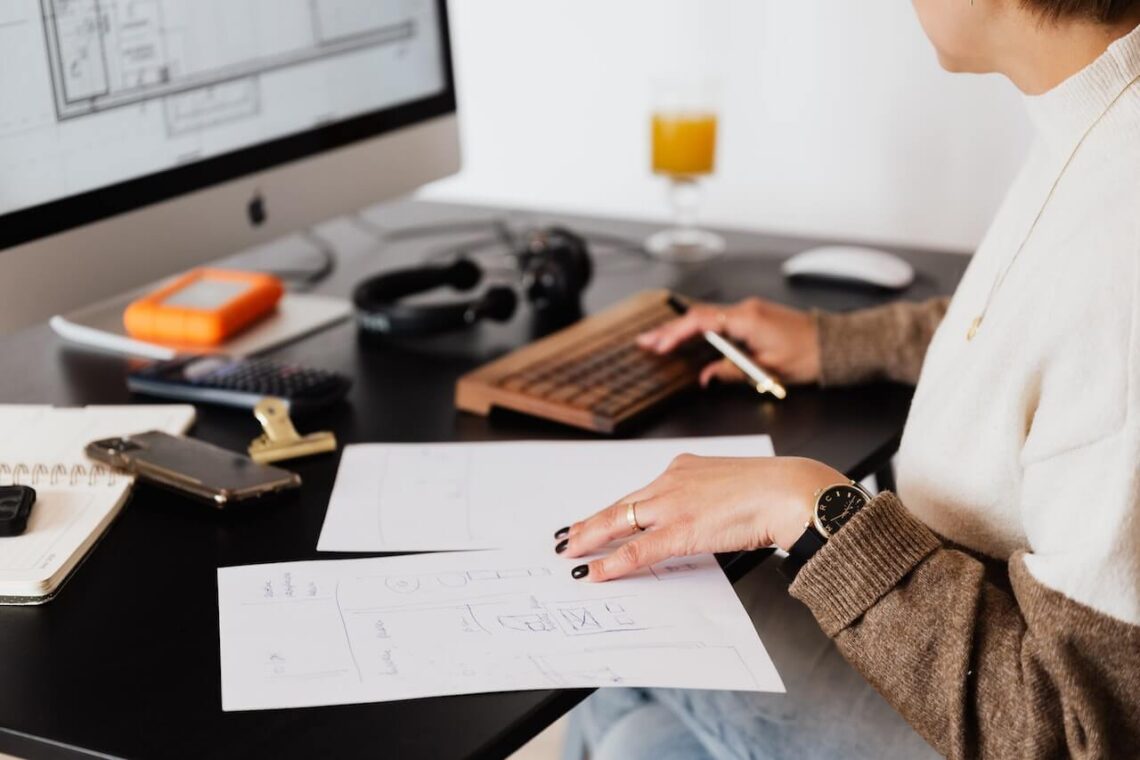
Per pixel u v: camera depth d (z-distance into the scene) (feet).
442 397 3.37
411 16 4.25
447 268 4.14
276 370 3.36
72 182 3.23
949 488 2.67
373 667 2.13
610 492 2.79
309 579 2.40
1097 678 2.21
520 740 2.00
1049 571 2.26
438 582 2.40
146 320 3.72
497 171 6.60
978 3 2.43
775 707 3.14
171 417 3.10
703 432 3.14
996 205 5.45
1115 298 2.25
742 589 3.54
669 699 3.31
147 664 2.15
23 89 3.06
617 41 6.00
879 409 3.32
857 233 5.79
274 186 3.82
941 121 5.43
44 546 2.46
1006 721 2.25
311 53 3.87
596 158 6.29
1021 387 2.45
